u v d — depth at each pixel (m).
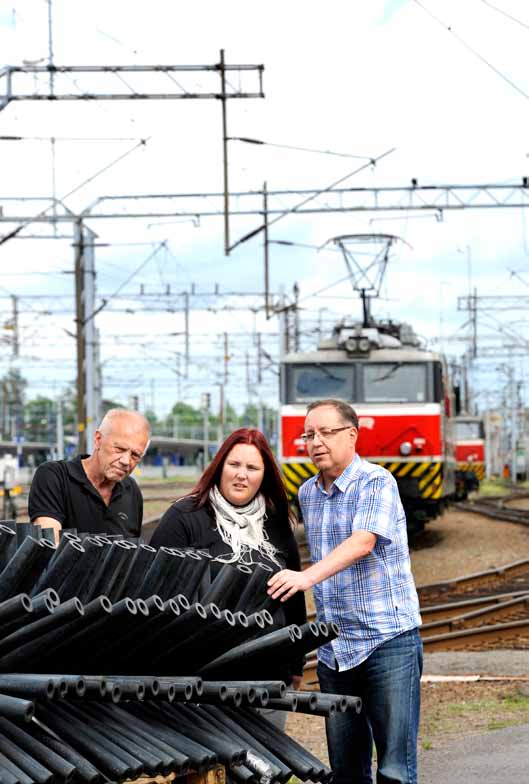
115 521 5.95
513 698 9.60
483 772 7.07
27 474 79.75
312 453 5.50
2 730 3.51
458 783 6.84
